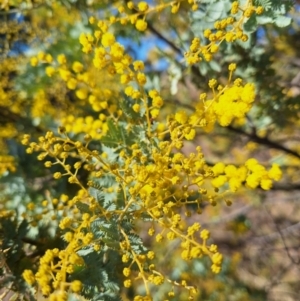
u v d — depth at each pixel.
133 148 0.19
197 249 0.15
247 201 0.47
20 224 0.21
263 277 0.47
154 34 0.30
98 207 0.17
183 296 0.36
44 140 0.18
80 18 0.28
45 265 0.15
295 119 0.30
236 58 0.26
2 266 0.20
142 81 0.18
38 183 0.27
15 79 0.29
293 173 0.40
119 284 0.18
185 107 0.32
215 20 0.21
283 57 0.36
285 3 0.19
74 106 0.28
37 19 0.29
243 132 0.32
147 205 0.17
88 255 0.18
